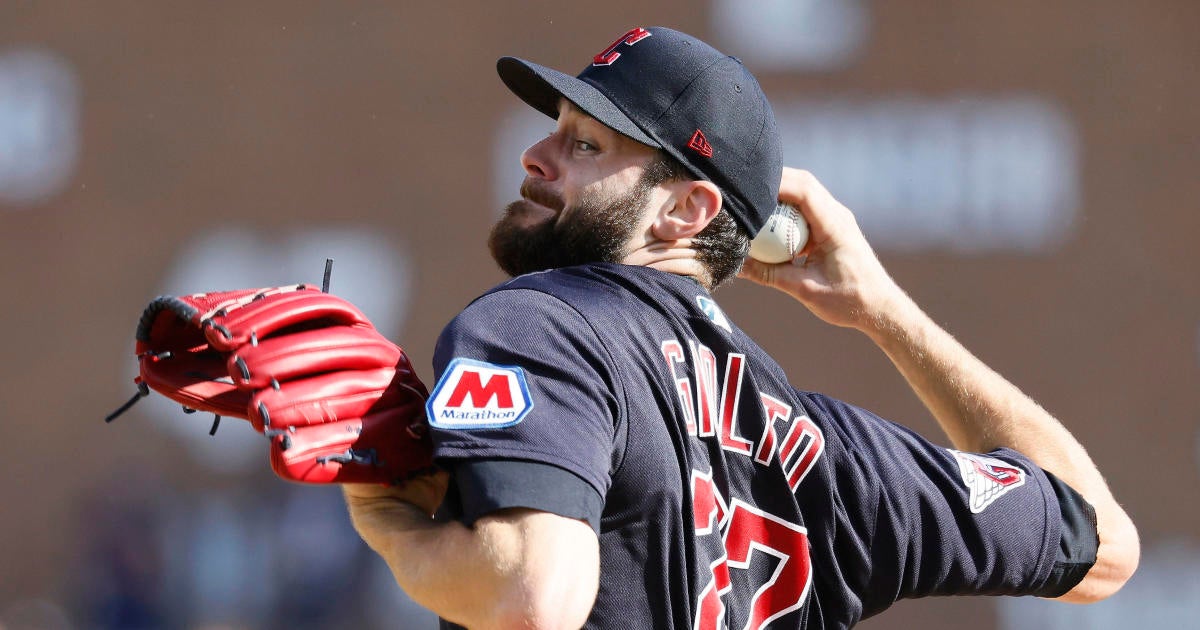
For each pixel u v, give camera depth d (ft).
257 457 116.78
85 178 122.52
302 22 122.52
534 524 18.51
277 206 122.01
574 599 18.34
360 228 121.49
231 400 21.50
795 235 28.68
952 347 29.84
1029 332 119.85
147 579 112.68
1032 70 120.26
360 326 21.62
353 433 20.10
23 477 120.26
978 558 25.38
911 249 118.62
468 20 121.90
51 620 115.34
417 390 21.22
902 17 118.93
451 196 121.70
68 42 122.42
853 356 120.88
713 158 23.52
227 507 114.83
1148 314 121.29
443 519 20.25
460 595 18.67
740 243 24.53
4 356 121.39
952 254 119.14
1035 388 119.85
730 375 22.77
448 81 122.11
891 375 120.67
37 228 122.11
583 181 23.48
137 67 122.83
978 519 25.46
